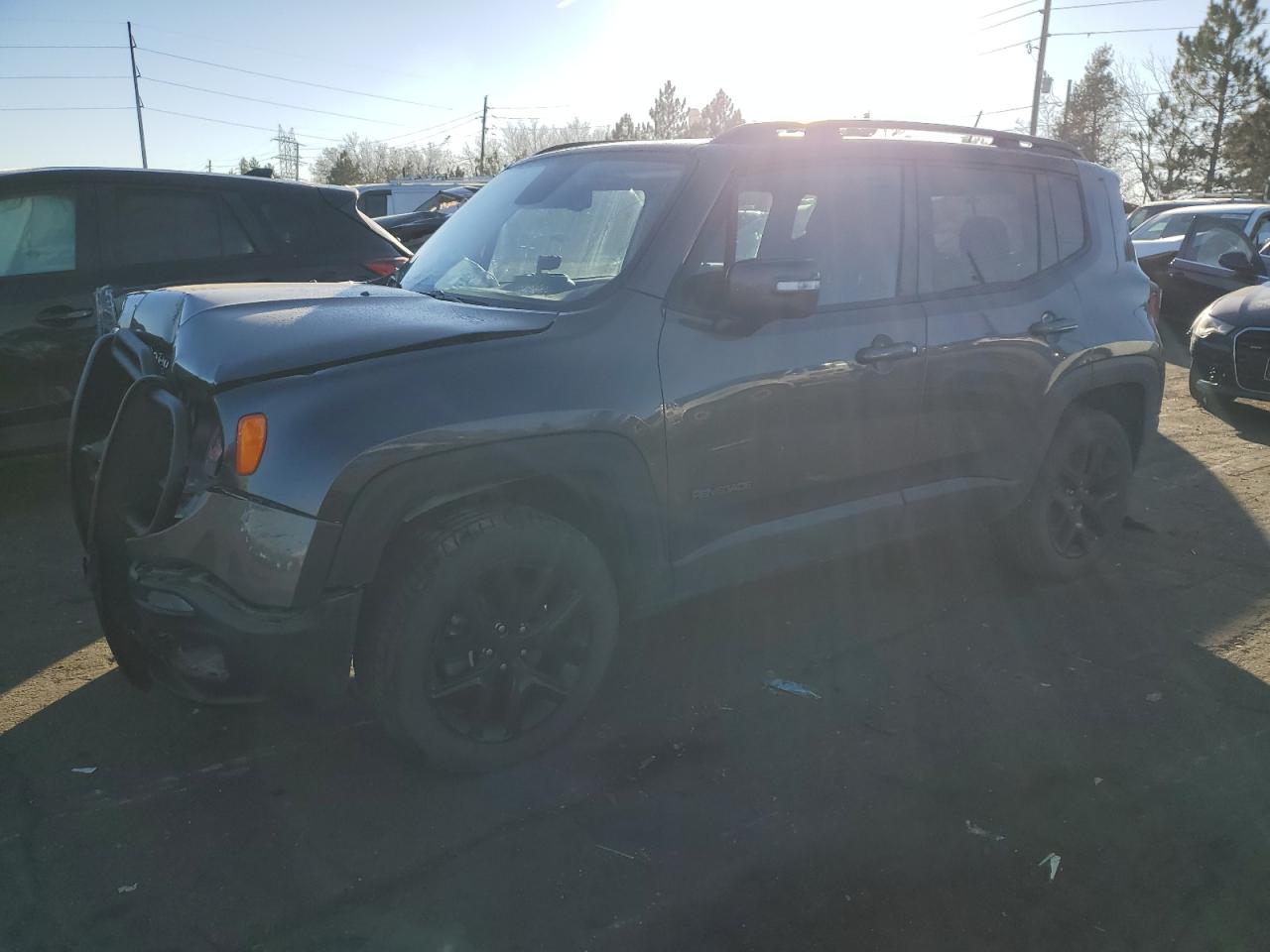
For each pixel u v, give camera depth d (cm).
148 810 275
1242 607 428
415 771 296
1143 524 534
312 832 267
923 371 364
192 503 259
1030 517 431
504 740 295
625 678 357
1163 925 240
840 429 347
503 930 234
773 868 257
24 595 421
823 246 349
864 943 232
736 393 316
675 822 275
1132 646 391
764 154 338
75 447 322
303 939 229
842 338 342
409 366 267
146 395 280
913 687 354
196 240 596
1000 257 404
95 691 338
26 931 229
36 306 540
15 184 546
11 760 297
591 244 331
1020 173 418
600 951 228
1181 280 1098
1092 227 446
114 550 275
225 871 252
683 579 323
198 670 268
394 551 275
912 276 371
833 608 421
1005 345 390
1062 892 251
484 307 316
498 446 271
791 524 346
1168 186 5047
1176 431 743
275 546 248
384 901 242
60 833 264
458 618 278
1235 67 4578
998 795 290
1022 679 362
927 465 380
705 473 316
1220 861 263
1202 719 336
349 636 261
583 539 295
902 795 290
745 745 315
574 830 271
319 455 249
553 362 284
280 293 325
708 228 322
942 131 392
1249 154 4484
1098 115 6338
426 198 2259
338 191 657
